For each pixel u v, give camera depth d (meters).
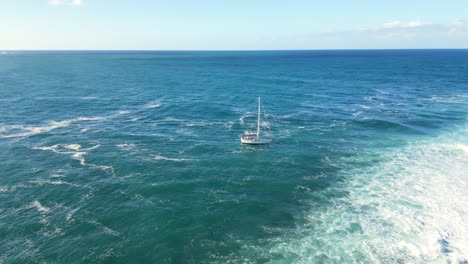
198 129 77.81
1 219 39.31
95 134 72.62
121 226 38.56
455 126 79.31
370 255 33.00
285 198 45.56
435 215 40.06
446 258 32.22
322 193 46.88
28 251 33.94
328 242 35.38
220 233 37.56
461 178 50.47
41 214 40.62
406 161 57.84
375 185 48.84
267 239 36.31
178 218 40.38
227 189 48.16
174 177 51.56
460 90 131.75
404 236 35.94
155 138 70.44
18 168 53.66
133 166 55.31
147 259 33.28
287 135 73.56
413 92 128.50
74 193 45.91
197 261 32.94
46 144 65.44
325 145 67.00
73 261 32.72
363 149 64.44
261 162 58.16
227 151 63.50
